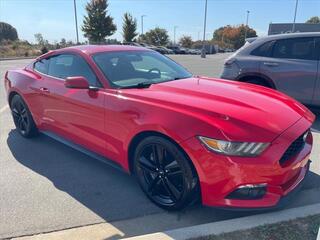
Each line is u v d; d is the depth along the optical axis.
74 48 4.41
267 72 6.34
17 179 3.96
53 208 3.33
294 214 2.97
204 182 2.84
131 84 3.79
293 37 6.23
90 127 3.86
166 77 4.16
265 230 2.76
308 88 6.04
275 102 3.30
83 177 4.00
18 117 5.42
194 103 3.06
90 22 43.12
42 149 4.91
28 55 38.41
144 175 3.38
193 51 56.47
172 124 2.95
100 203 3.42
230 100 3.18
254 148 2.70
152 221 3.11
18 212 3.26
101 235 2.91
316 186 3.69
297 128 2.95
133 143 3.40
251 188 2.77
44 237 2.89
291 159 2.92
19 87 5.10
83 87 3.71
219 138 2.72
